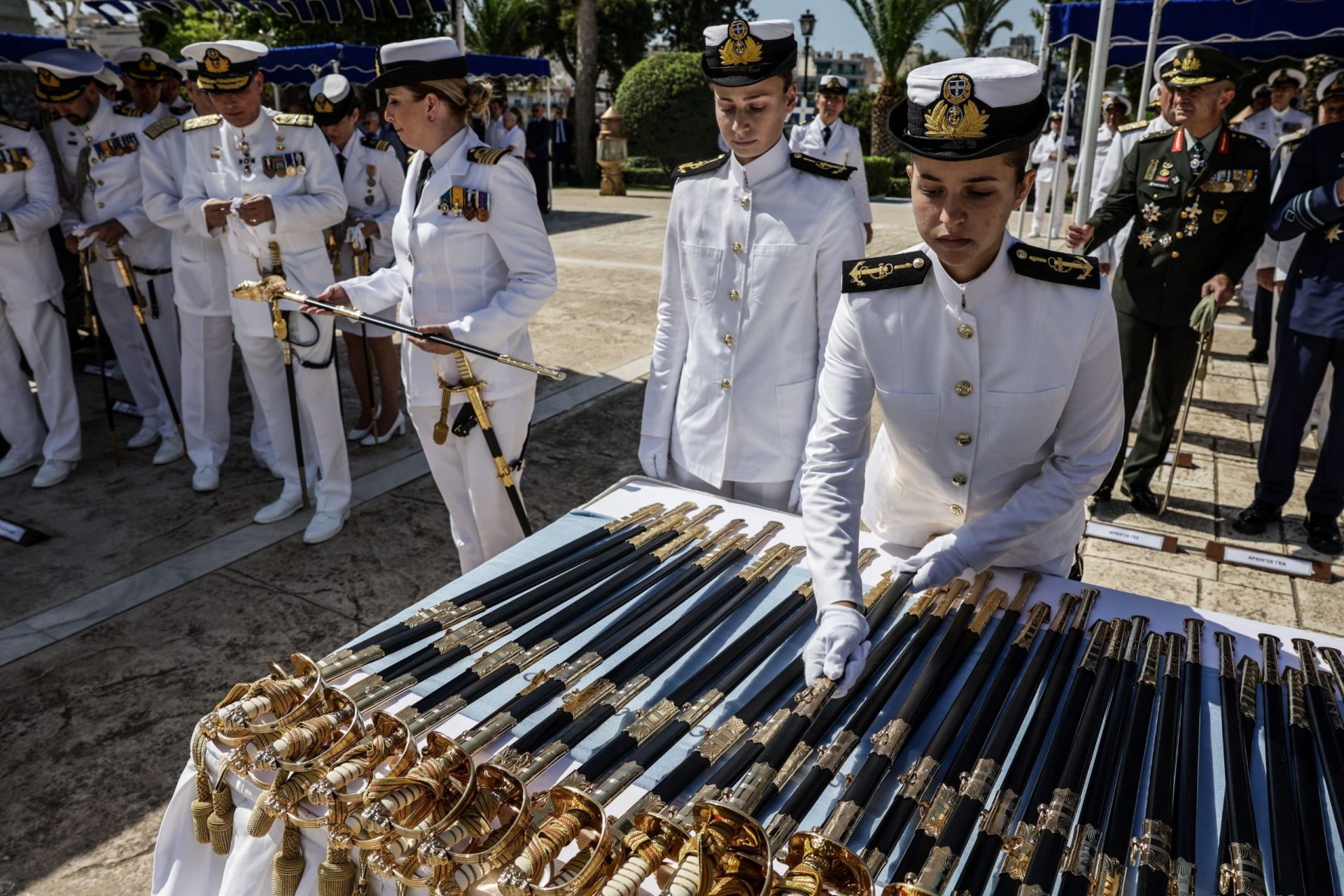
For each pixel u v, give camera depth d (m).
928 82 1.34
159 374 4.84
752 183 2.41
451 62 2.60
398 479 4.83
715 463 2.58
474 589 1.73
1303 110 7.81
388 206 5.34
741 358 2.50
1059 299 1.59
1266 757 1.26
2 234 4.41
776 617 1.65
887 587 1.73
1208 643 1.57
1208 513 4.46
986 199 1.37
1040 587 1.74
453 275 2.76
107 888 2.29
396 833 1.09
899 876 1.05
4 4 7.61
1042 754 1.28
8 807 2.56
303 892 1.24
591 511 2.14
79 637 3.40
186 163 4.00
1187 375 4.29
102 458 5.11
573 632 1.59
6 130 4.38
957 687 1.45
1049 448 1.76
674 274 2.64
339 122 5.13
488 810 1.15
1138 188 4.23
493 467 2.93
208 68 3.62
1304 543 4.17
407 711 1.35
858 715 1.35
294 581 3.81
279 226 3.72
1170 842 1.11
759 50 2.22
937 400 1.71
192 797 1.39
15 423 4.88
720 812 1.06
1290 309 3.97
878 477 2.04
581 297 8.89
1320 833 1.12
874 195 20.72
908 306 1.66
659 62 22.36
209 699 3.04
